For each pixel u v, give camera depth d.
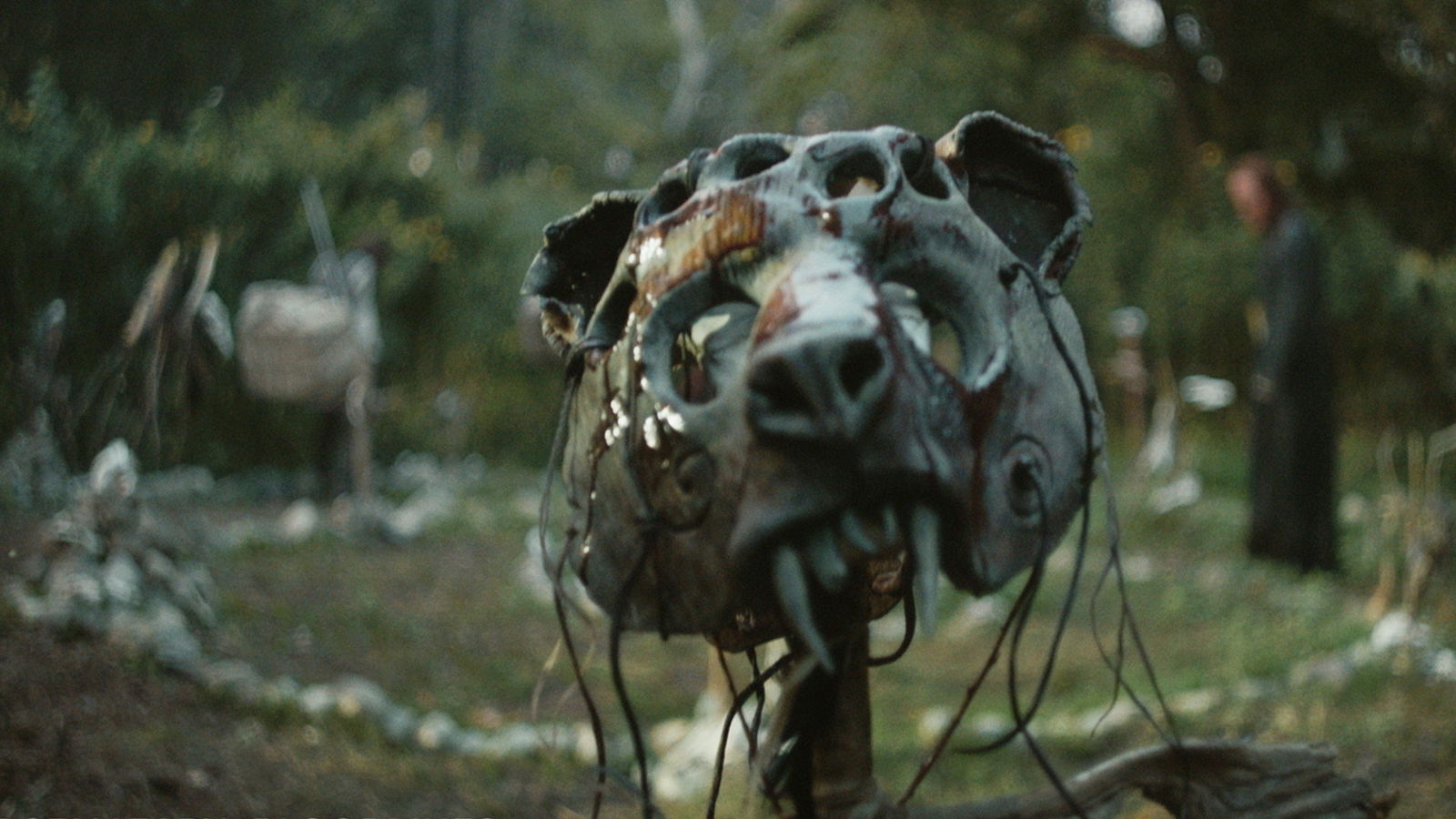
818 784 2.69
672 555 2.16
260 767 4.63
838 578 1.99
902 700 6.66
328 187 13.58
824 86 20.62
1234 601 8.62
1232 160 18.22
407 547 10.10
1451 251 18.34
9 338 10.66
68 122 11.70
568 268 2.65
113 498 6.18
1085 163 19.53
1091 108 20.59
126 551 6.12
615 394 2.29
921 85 20.77
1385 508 9.66
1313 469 9.66
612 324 2.42
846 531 1.98
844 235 2.14
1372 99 17.56
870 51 20.09
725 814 4.48
